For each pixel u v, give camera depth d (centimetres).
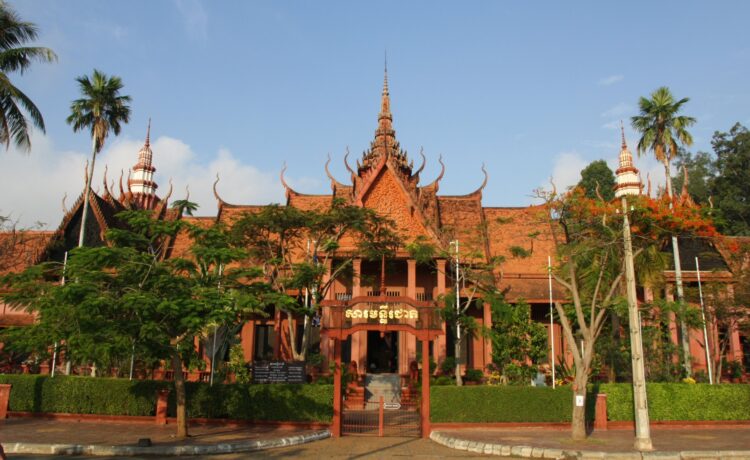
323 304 2203
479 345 3409
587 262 2517
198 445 1742
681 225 2417
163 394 2297
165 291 1853
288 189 4116
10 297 1972
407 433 2162
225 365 2916
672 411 2377
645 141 3481
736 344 3152
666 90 3462
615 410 2373
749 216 5928
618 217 2242
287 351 3447
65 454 1697
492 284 3022
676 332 3142
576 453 1670
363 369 3136
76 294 1678
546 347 2773
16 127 2328
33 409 2384
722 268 3306
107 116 3098
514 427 2284
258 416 2242
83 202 3478
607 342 2792
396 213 3381
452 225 3756
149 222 1941
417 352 3419
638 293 3478
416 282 3397
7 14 2320
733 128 6228
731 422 2402
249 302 1884
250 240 2809
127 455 1683
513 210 4016
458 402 2284
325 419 2227
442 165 3822
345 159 3812
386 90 4144
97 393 2342
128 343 1739
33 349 1984
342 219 2723
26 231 3725
